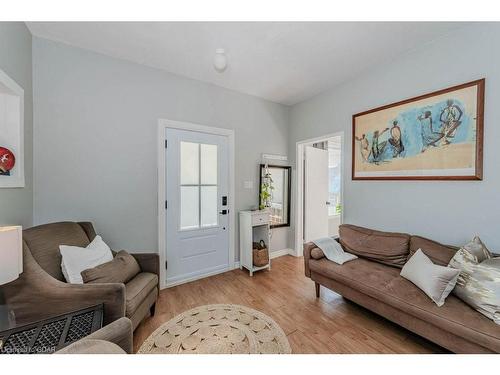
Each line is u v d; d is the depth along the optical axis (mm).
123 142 2381
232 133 3162
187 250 2797
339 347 1612
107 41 2068
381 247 2207
